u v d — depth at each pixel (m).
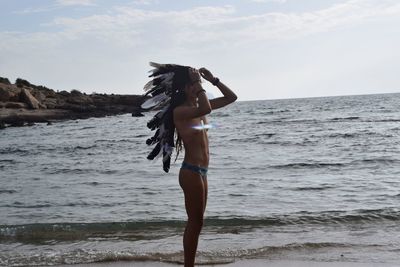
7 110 55.03
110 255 6.30
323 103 108.06
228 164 16.36
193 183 4.70
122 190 11.82
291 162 16.50
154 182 12.94
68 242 7.11
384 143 22.59
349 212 8.71
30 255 6.41
